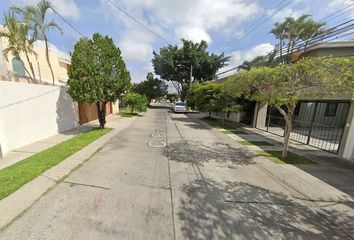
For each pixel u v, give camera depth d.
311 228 3.23
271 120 14.46
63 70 18.19
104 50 9.30
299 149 8.52
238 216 3.44
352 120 7.12
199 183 4.68
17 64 12.72
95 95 9.27
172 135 10.30
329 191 4.60
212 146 8.35
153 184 4.51
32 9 9.77
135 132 10.52
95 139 8.39
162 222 3.15
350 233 3.16
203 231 3.00
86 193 3.94
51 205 3.46
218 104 14.19
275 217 3.48
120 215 3.27
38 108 8.12
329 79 5.03
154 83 37.09
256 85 6.65
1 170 4.87
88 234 2.79
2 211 3.20
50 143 7.72
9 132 6.61
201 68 31.19
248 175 5.34
